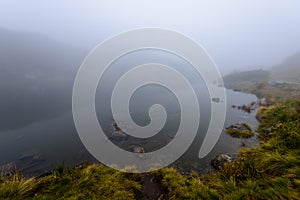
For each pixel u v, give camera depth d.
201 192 5.17
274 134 9.17
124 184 5.98
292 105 12.23
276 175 5.11
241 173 5.61
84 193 5.14
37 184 5.48
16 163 10.23
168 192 5.84
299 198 3.85
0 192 4.80
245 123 13.63
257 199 4.21
